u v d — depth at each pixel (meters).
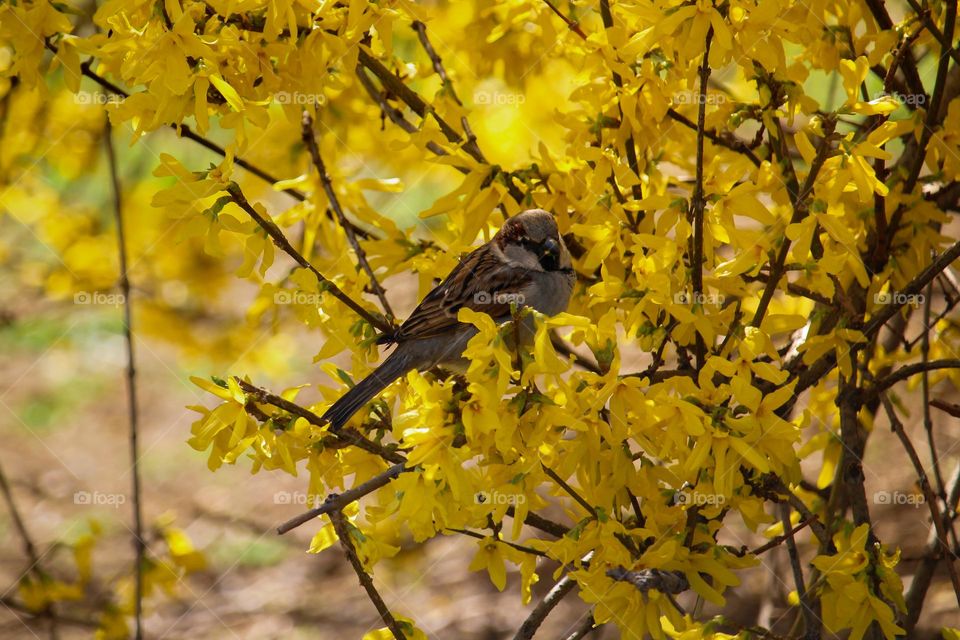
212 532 16.70
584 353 11.52
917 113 6.86
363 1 6.34
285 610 14.99
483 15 8.23
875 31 7.46
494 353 5.28
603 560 5.74
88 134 11.49
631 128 6.88
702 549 5.98
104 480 18.03
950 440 13.01
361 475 6.48
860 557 5.84
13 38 7.11
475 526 6.07
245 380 6.22
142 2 5.98
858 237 7.37
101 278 12.05
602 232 6.55
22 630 13.43
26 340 21.53
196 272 12.50
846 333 6.44
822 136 5.88
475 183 7.11
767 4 5.73
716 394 5.66
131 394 9.27
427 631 14.23
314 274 6.36
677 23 5.63
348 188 8.24
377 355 6.95
